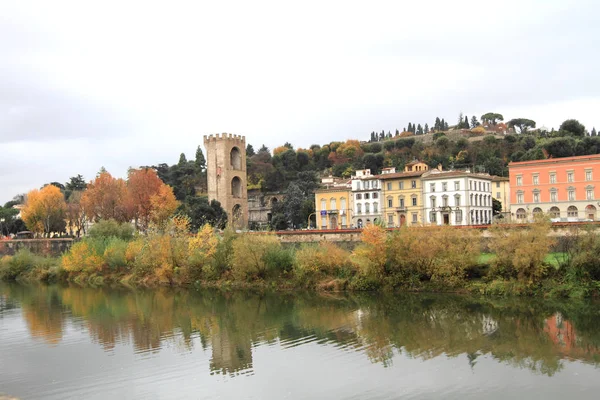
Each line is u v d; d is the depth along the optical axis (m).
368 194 121.06
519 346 36.62
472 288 54.16
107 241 95.44
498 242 54.31
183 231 84.81
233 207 152.12
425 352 36.09
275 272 69.69
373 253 59.88
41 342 43.94
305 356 36.44
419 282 57.72
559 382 29.66
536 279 51.53
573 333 39.28
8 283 94.12
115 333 46.34
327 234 81.12
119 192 132.88
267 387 30.45
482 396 27.94
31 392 31.25
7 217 177.38
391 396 28.39
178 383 31.78
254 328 46.00
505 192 140.38
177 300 64.25
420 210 113.69
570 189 106.06
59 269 95.25
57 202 143.12
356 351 37.09
